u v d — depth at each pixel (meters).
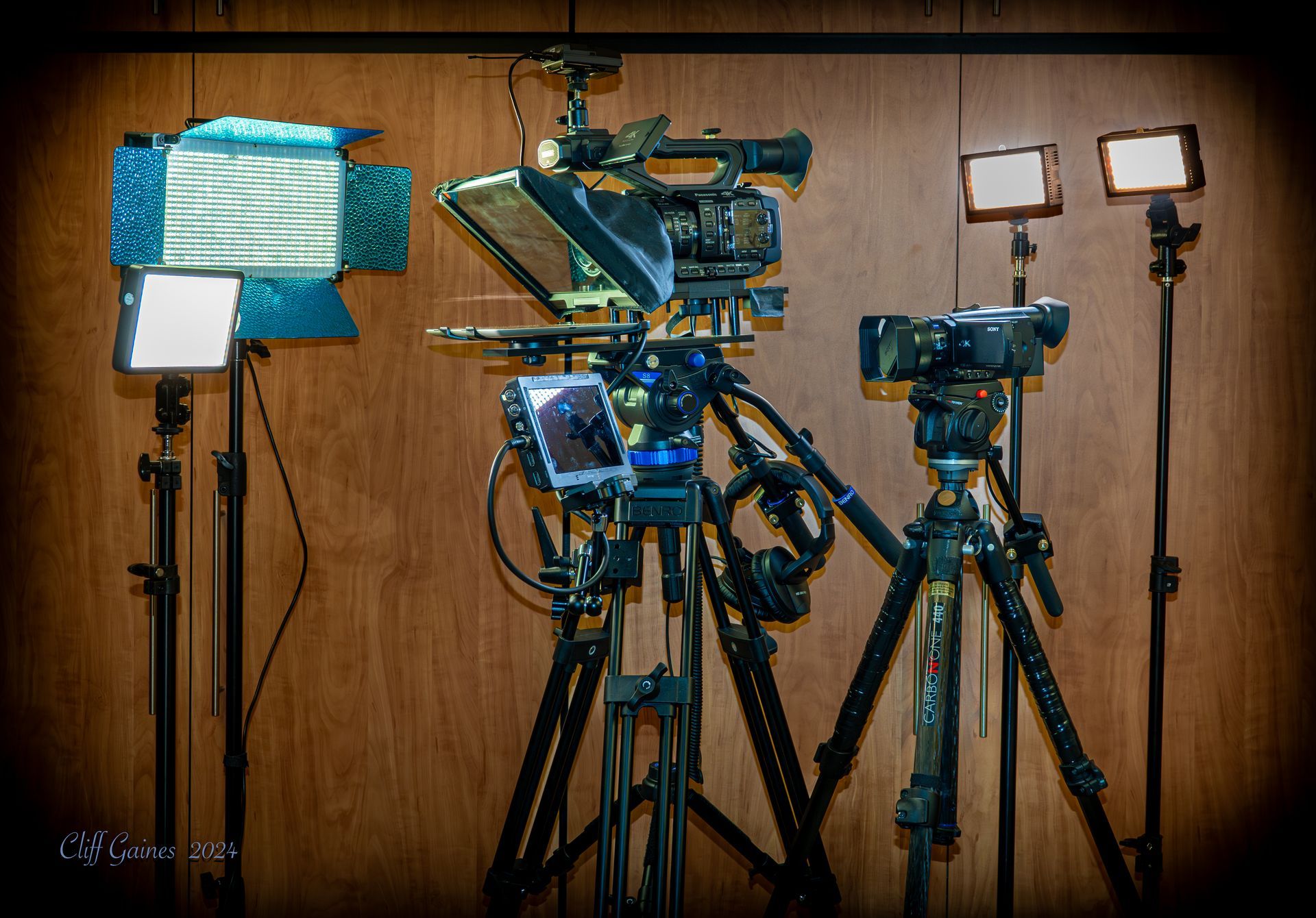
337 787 2.52
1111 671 2.50
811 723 2.53
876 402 2.49
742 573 1.84
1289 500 2.46
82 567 2.47
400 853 2.53
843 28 2.42
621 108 2.43
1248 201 2.43
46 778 2.49
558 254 1.68
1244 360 2.45
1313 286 2.44
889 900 2.54
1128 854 2.51
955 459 1.78
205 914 2.49
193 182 1.94
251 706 2.50
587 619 2.53
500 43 2.41
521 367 2.49
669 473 1.76
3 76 2.38
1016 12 2.42
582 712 1.83
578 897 2.53
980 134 2.44
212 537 2.47
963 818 2.54
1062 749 1.85
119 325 1.83
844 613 2.52
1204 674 2.49
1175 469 2.47
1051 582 1.93
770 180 2.45
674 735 1.82
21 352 2.43
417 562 2.50
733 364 2.49
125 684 2.48
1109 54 2.42
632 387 1.73
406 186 2.18
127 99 2.40
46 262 2.42
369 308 2.46
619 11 2.41
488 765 2.52
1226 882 2.51
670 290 1.67
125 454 2.46
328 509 2.48
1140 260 2.46
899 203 2.45
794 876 1.88
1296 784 2.49
